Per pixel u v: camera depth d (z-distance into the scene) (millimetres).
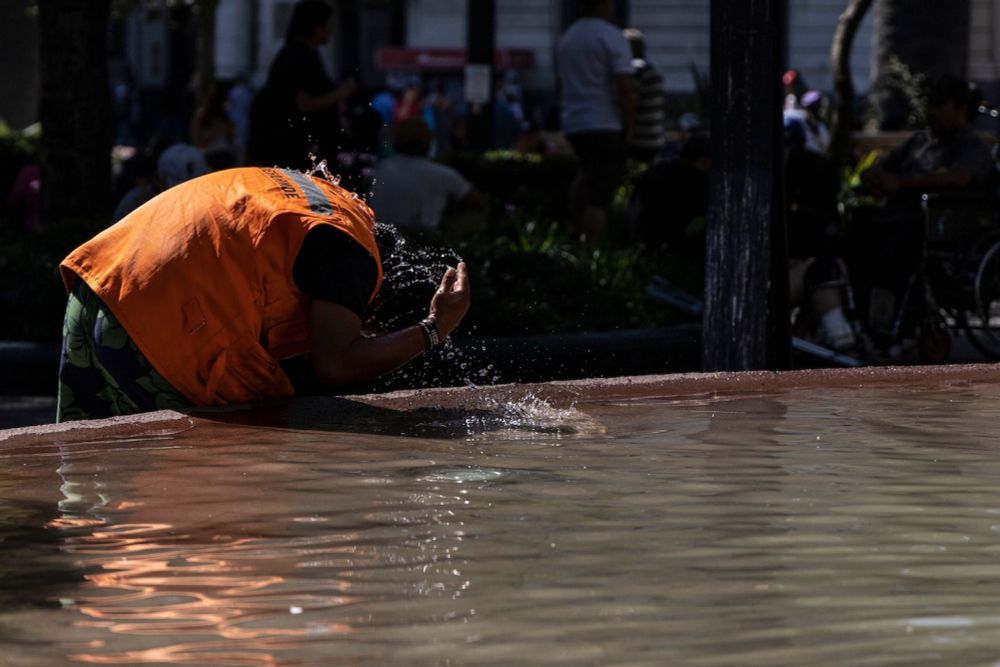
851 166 40062
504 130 67375
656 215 26984
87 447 8914
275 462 8391
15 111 64375
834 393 11727
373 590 5578
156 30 109688
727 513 6977
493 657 4711
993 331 24766
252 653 4828
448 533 6543
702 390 11750
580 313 23453
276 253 10297
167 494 7484
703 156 26906
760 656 4656
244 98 66812
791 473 8094
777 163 15453
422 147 26906
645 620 5102
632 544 6301
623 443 9203
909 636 4859
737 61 15414
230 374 10352
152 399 10453
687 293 24469
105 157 31422
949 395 11523
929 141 24875
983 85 94625
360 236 10578
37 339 22188
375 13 107062
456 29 101125
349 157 26750
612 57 29859
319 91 26172
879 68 51812
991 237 23719
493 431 9602
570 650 4762
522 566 5918
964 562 5957
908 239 23391
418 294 11703
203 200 10508
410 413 10289
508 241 26562
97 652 4875
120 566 6020
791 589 5523
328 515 6949
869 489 7609
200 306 10258
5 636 5074
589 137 30109
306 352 10695
